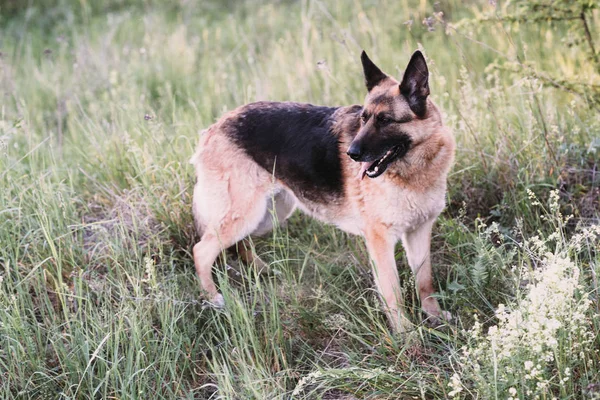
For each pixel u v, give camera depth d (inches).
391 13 371.6
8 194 200.2
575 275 128.4
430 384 141.1
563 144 202.4
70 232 184.7
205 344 166.1
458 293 166.4
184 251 198.8
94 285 175.6
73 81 324.8
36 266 167.2
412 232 174.7
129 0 472.7
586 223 183.6
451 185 205.9
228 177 184.2
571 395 124.8
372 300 174.9
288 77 285.1
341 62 312.2
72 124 281.4
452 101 237.6
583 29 231.8
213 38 393.4
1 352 154.3
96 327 155.6
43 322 169.5
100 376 150.9
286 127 179.9
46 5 475.8
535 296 124.6
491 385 125.6
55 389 153.1
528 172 201.9
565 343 131.0
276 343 160.6
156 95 320.8
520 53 276.2
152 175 217.0
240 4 445.4
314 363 152.1
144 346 156.1
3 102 307.3
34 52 397.4
